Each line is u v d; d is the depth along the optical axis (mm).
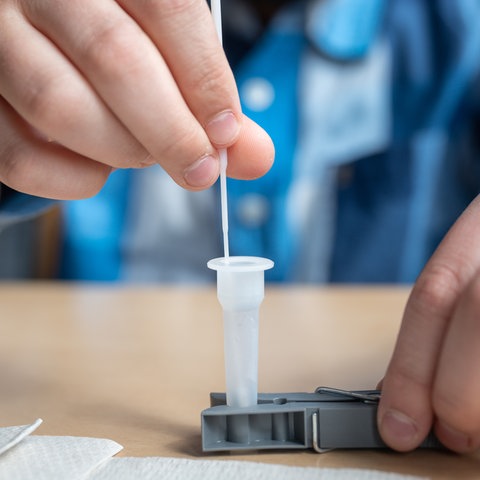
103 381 362
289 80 645
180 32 296
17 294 530
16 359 391
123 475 278
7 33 297
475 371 272
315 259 656
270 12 640
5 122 311
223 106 301
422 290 286
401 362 286
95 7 293
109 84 291
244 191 647
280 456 295
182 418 326
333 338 415
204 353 396
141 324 447
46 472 277
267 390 347
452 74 647
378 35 647
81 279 677
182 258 670
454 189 657
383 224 652
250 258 312
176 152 298
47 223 681
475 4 643
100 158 305
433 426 292
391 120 653
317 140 646
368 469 286
